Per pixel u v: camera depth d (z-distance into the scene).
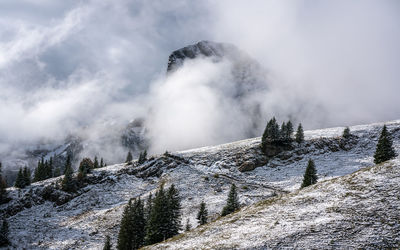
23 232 61.78
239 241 26.11
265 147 100.19
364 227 23.86
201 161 100.06
